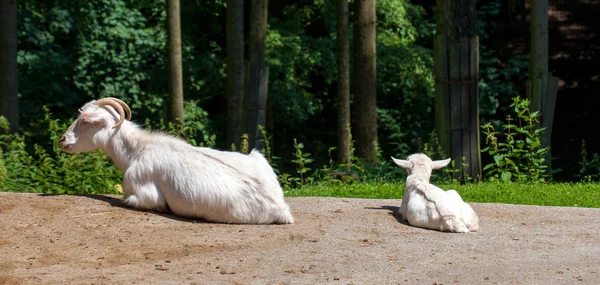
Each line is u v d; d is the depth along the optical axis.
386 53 26.19
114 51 24.14
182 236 8.88
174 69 19.09
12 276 7.35
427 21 28.44
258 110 17.47
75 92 24.53
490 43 27.17
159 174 9.84
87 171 13.32
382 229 9.50
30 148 21.81
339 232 9.26
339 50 20.70
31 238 8.75
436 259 8.09
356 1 20.47
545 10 16.47
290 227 9.48
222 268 7.64
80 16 23.84
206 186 9.57
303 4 27.91
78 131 10.27
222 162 9.84
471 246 8.69
